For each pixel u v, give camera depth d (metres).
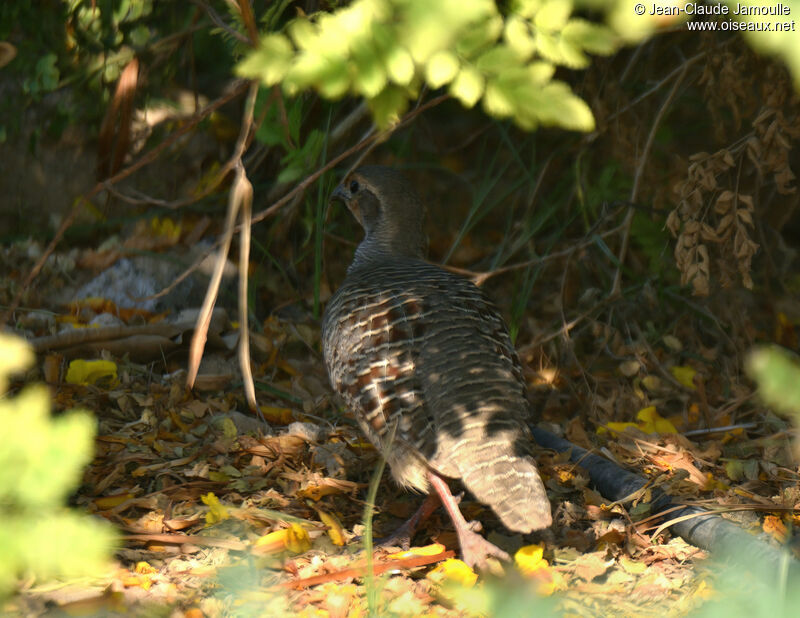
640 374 11.80
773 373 2.70
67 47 11.89
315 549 7.85
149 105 12.96
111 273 12.51
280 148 13.18
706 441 10.68
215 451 9.51
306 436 9.92
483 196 12.95
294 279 13.39
